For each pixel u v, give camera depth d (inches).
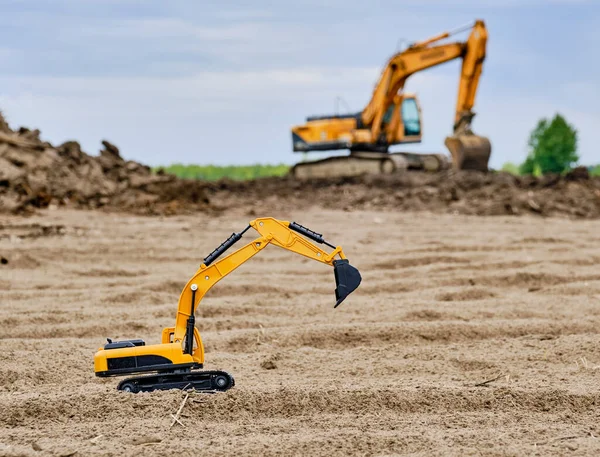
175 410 221.3
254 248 238.7
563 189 1245.1
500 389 237.9
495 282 473.7
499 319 366.9
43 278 480.4
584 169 1342.3
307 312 385.7
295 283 472.1
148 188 1059.3
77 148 1112.2
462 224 882.1
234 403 227.5
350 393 234.2
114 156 1175.6
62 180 993.5
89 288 450.3
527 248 626.8
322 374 277.0
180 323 240.5
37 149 1037.8
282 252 605.0
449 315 371.2
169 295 426.0
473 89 1270.9
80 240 650.8
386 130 1416.1
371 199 1188.5
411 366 284.4
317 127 1441.9
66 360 286.8
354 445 193.2
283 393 233.0
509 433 202.4
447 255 567.5
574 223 918.4
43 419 218.7
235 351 317.1
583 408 228.5
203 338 324.5
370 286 450.3
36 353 293.6
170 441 197.5
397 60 1321.4
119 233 717.9
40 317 359.3
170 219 892.6
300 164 1491.1
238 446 191.8
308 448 191.3
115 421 214.7
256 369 282.7
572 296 421.4
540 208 1060.5
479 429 208.2
